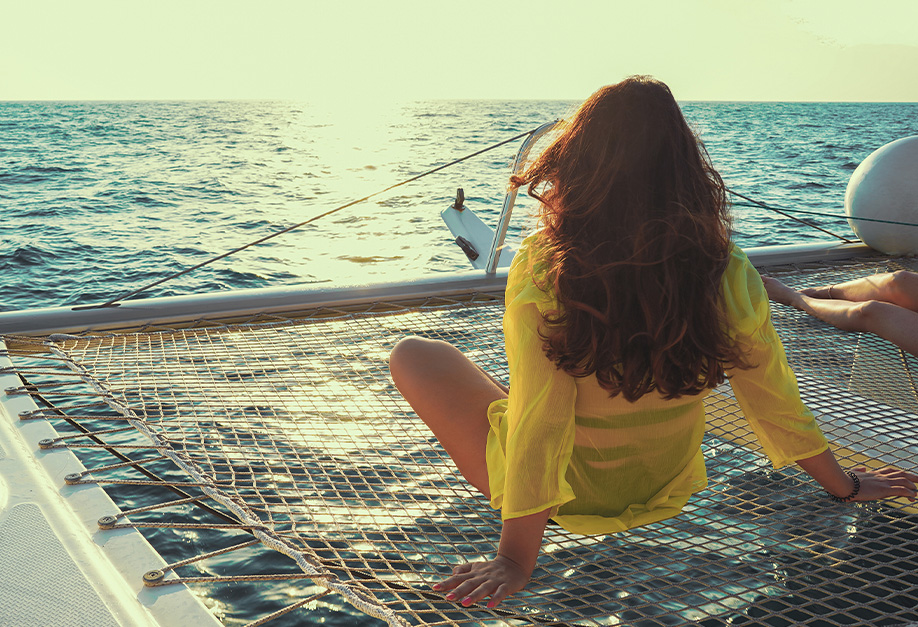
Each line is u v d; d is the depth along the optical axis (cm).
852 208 432
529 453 116
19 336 280
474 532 160
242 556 258
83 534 146
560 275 109
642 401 123
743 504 190
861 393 242
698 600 211
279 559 257
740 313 117
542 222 118
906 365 265
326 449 206
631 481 136
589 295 107
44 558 137
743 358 123
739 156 2270
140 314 309
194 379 250
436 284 353
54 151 2516
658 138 105
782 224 981
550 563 145
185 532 271
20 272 848
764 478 201
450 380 150
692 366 111
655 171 105
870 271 397
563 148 113
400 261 888
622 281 106
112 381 244
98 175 1891
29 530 146
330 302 333
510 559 118
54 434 194
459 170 1941
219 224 1215
